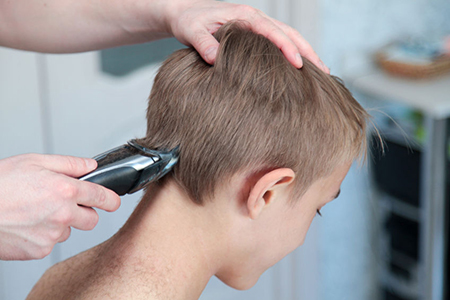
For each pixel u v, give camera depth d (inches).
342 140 24.0
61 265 27.1
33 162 20.4
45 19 31.4
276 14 60.4
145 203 25.0
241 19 25.7
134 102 59.6
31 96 54.8
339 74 64.9
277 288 72.2
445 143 56.2
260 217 24.6
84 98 57.3
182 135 23.2
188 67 23.7
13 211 19.6
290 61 23.9
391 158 64.1
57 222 20.0
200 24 26.6
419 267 66.3
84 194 20.3
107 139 59.9
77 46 32.5
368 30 64.3
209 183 23.5
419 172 61.0
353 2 61.9
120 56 57.2
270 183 22.2
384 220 70.5
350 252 73.1
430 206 59.2
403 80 61.4
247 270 26.9
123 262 23.7
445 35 69.5
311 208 26.0
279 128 22.4
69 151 58.8
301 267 70.7
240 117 22.3
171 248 24.1
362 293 76.3
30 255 20.7
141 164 21.8
